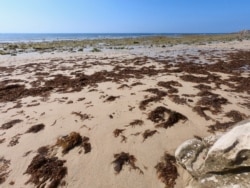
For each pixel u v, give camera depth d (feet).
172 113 20.94
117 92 28.12
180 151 14.32
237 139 11.18
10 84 34.63
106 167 14.56
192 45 111.14
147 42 142.82
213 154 11.52
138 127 19.12
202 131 18.37
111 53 77.71
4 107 24.64
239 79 33.96
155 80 33.88
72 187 13.24
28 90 30.53
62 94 28.30
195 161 13.21
